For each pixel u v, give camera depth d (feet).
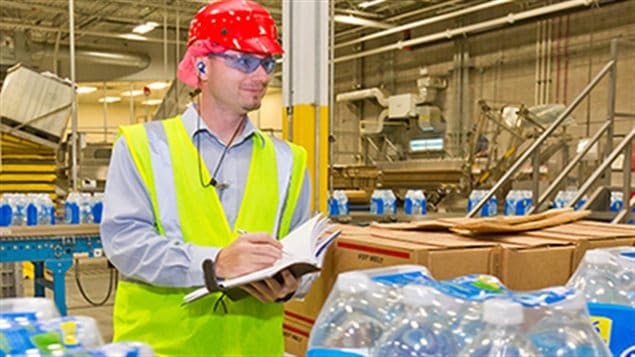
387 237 5.34
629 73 30.60
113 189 4.05
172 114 27.48
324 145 12.39
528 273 4.86
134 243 3.84
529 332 2.32
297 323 6.12
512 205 19.61
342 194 18.92
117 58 40.63
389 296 2.72
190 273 3.71
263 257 3.59
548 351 2.32
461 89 38.86
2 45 29.37
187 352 3.98
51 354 1.80
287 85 12.40
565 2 29.55
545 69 34.35
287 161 4.56
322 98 12.35
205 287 3.56
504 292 2.72
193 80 4.30
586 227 6.20
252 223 4.21
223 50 3.98
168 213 4.00
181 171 4.09
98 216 15.58
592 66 32.12
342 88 47.91
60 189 23.00
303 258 3.56
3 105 18.86
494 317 2.28
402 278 2.93
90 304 19.72
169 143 4.16
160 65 42.86
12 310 2.20
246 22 3.99
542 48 34.42
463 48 38.73
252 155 4.42
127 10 35.94
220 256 3.67
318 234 4.02
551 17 32.58
